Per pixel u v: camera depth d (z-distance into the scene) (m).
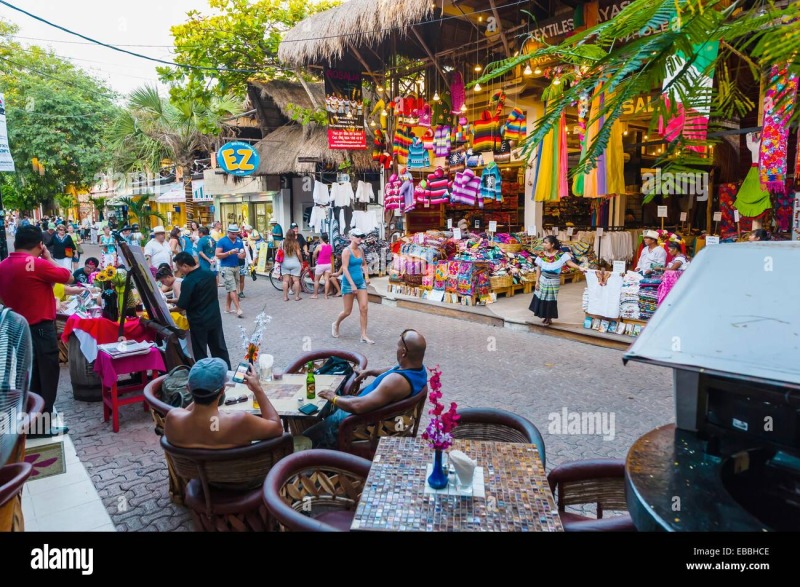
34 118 20.50
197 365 2.95
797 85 1.08
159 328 5.61
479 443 2.89
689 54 0.95
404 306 11.73
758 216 9.66
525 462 2.67
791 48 0.89
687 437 1.66
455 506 2.26
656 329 1.47
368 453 3.52
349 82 13.88
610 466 2.76
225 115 18.56
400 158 13.14
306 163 16.03
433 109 13.21
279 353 7.96
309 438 3.85
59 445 4.86
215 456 2.90
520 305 10.76
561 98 1.05
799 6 0.89
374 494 2.35
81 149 20.80
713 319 1.42
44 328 4.92
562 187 9.02
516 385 6.40
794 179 8.66
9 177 21.50
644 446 1.65
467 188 11.62
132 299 6.20
